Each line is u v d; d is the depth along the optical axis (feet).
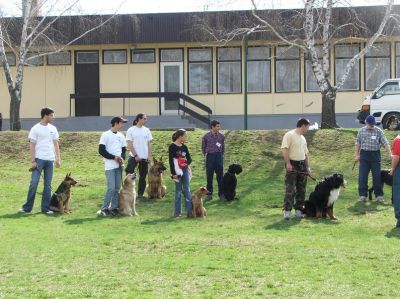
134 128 48.19
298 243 33.32
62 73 100.07
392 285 25.38
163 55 99.35
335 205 46.01
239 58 98.37
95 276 26.81
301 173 41.19
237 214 43.37
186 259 29.86
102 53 99.81
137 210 45.11
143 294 24.13
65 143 73.05
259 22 88.99
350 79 97.71
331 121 75.46
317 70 75.61
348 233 36.32
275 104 98.63
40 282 25.91
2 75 99.50
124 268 28.19
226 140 70.23
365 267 28.17
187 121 95.61
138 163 49.03
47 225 39.19
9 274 27.20
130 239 34.65
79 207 46.78
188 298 23.56
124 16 95.35
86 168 65.72
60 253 31.17
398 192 37.73
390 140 67.41
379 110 79.51
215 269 27.89
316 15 81.00
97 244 33.45
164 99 99.25
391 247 32.19
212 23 91.61
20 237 35.12
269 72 98.63
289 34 83.66
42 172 48.24
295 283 25.57
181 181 42.27
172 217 42.42
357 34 86.53
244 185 55.06
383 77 96.94
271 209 45.32
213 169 49.16
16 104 82.84
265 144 69.00
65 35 93.04
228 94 98.94
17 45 89.10
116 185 43.24
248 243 33.42
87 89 100.22
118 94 97.96
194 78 99.35
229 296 23.81
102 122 96.68
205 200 48.88
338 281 25.88
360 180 47.50
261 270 27.66
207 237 35.27
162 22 95.61
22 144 72.49
